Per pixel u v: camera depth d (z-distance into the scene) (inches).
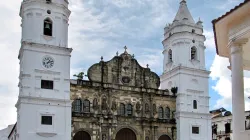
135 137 3176.7
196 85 3417.8
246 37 871.1
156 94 3307.1
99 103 3053.6
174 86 3425.2
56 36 2896.2
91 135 2957.7
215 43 1011.3
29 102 2684.5
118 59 3255.4
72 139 2859.3
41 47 2810.0
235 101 851.4
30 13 2847.0
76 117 2915.8
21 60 2832.2
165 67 3617.1
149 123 3233.3
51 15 2903.5
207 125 3376.0
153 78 3388.3
